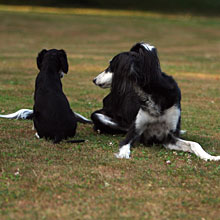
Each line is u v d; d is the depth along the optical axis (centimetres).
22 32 4797
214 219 693
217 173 893
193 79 2384
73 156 961
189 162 962
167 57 3328
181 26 5869
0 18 5731
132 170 891
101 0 8950
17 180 813
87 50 3594
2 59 2850
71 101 1677
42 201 730
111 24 5788
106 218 679
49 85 1102
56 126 1068
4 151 979
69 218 676
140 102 1041
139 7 8519
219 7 8512
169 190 797
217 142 1161
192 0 9000
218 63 3084
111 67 1030
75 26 5469
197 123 1390
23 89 1850
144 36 4869
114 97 1220
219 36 5062
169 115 1047
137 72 945
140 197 759
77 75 2345
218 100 1830
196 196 774
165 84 1009
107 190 783
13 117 1316
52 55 1159
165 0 9012
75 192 769
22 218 671
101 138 1158
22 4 8138
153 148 1080
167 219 684
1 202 720
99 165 912
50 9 7738
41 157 948
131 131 1075
